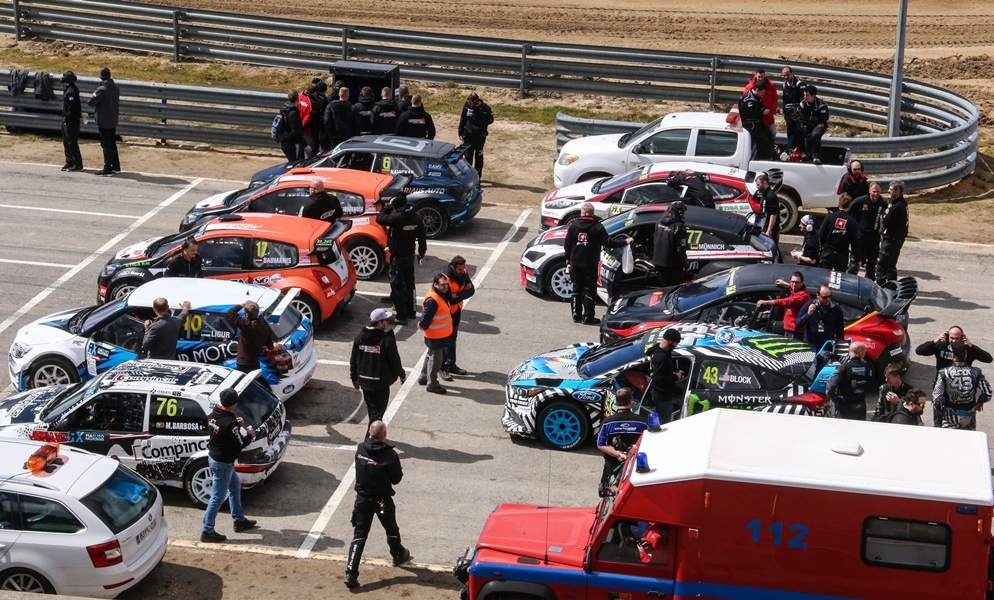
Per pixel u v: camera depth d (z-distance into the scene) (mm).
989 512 14336
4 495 17984
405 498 22203
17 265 34562
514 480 22875
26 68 53812
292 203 34094
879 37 61594
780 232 38281
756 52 57875
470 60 51688
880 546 14766
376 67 46562
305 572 19781
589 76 51406
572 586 15969
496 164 46031
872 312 25953
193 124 49281
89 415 21953
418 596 18953
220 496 20469
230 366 25672
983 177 44750
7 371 28094
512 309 32344
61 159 45312
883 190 40875
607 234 31656
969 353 22172
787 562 15094
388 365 23547
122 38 55688
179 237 31703
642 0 68375
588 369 24312
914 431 16141
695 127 38125
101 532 17844
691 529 15328
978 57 57562
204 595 18969
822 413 21891
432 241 37719
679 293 27750
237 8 64188
